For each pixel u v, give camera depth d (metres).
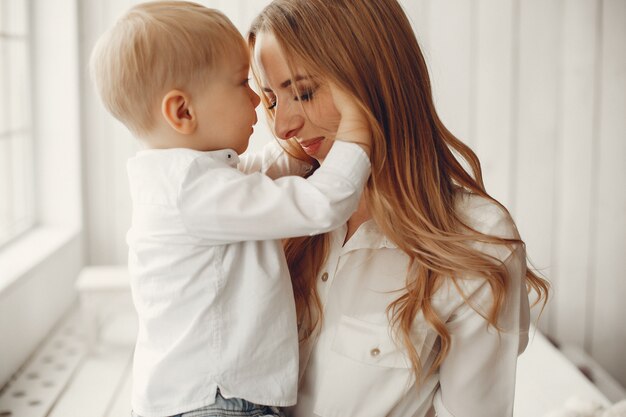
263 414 1.22
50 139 3.95
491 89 3.97
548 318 4.04
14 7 3.75
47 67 3.90
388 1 1.25
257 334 1.20
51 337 3.47
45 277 3.43
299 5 1.21
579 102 3.93
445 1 3.93
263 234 1.16
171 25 1.20
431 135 1.29
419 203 1.25
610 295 4.01
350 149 1.16
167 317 1.22
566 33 3.90
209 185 1.18
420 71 1.29
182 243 1.20
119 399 2.79
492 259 1.22
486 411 1.26
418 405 1.29
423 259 1.24
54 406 2.71
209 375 1.19
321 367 1.28
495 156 4.02
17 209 3.78
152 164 1.23
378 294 1.27
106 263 4.22
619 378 4.02
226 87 1.24
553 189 4.00
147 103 1.22
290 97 1.24
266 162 1.46
